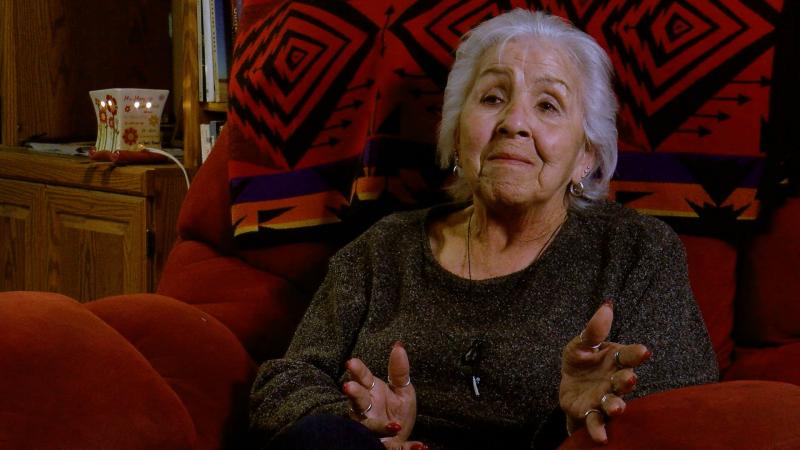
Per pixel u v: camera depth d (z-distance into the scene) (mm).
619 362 818
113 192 2117
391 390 1003
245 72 1514
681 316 1065
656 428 764
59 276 2281
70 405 917
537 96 1125
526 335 1076
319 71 1439
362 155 1400
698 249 1230
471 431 1080
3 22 2508
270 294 1420
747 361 1193
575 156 1147
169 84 2828
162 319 1176
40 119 2574
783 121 1190
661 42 1231
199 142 2176
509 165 1108
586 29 1271
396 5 1402
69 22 2592
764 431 715
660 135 1234
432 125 1368
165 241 2080
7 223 2406
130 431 949
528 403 1057
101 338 1008
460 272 1188
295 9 1480
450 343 1108
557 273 1112
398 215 1290
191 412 1147
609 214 1154
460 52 1237
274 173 1459
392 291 1210
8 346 924
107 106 2213
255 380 1201
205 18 2111
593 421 806
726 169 1204
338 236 1438
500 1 1339
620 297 1069
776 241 1206
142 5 2736
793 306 1186
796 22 1195
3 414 875
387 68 1389
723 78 1200
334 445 798
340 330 1223
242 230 1457
